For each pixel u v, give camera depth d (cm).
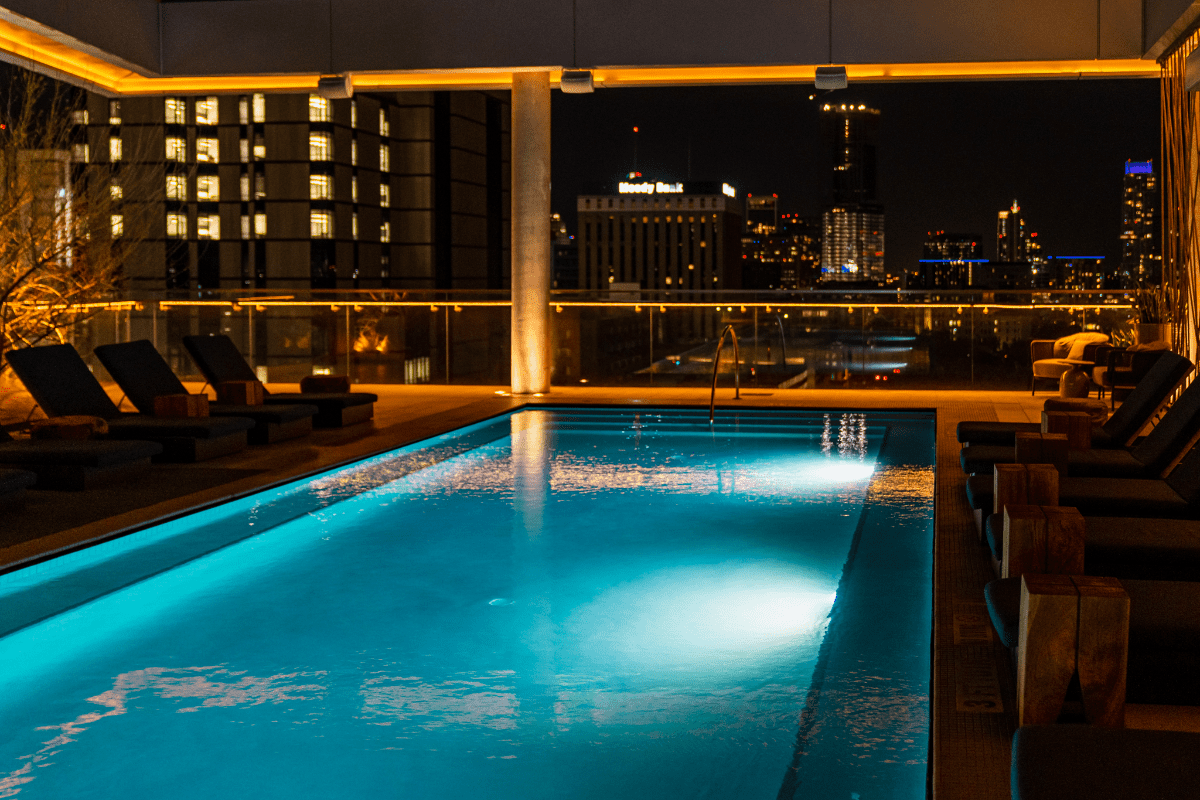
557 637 378
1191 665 268
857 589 437
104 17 1012
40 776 268
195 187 5694
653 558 493
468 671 343
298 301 1295
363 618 403
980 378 1170
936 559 431
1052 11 992
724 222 9888
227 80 1159
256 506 604
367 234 6062
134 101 5622
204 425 691
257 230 5738
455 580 456
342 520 575
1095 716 231
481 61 1081
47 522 506
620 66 1059
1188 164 897
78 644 374
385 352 1284
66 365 717
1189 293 895
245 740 289
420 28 1085
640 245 10012
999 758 245
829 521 569
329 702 316
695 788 258
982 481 458
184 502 559
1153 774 179
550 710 309
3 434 634
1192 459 418
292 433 815
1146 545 332
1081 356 1076
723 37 1042
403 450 805
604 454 809
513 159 1131
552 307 1238
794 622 393
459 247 6575
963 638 331
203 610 415
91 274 977
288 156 5694
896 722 297
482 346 1267
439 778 265
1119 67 1035
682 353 1225
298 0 1098
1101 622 229
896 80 1072
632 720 300
